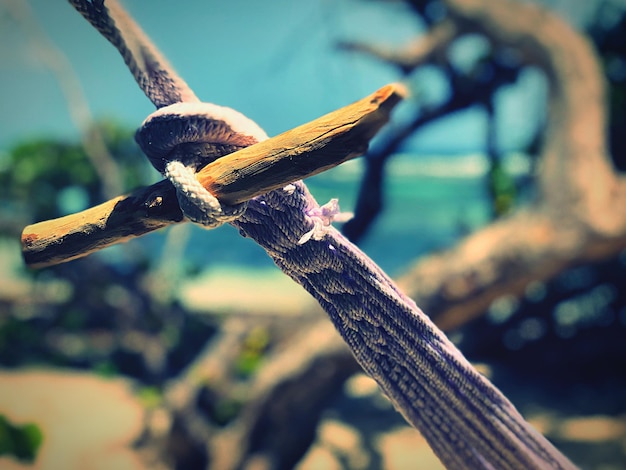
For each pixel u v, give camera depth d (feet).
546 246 2.77
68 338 5.98
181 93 0.61
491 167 4.07
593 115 3.22
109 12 0.58
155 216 0.62
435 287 2.81
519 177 4.40
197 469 3.23
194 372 3.67
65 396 5.00
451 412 0.68
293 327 4.65
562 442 4.02
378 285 0.63
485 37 3.76
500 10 3.73
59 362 5.74
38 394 5.05
